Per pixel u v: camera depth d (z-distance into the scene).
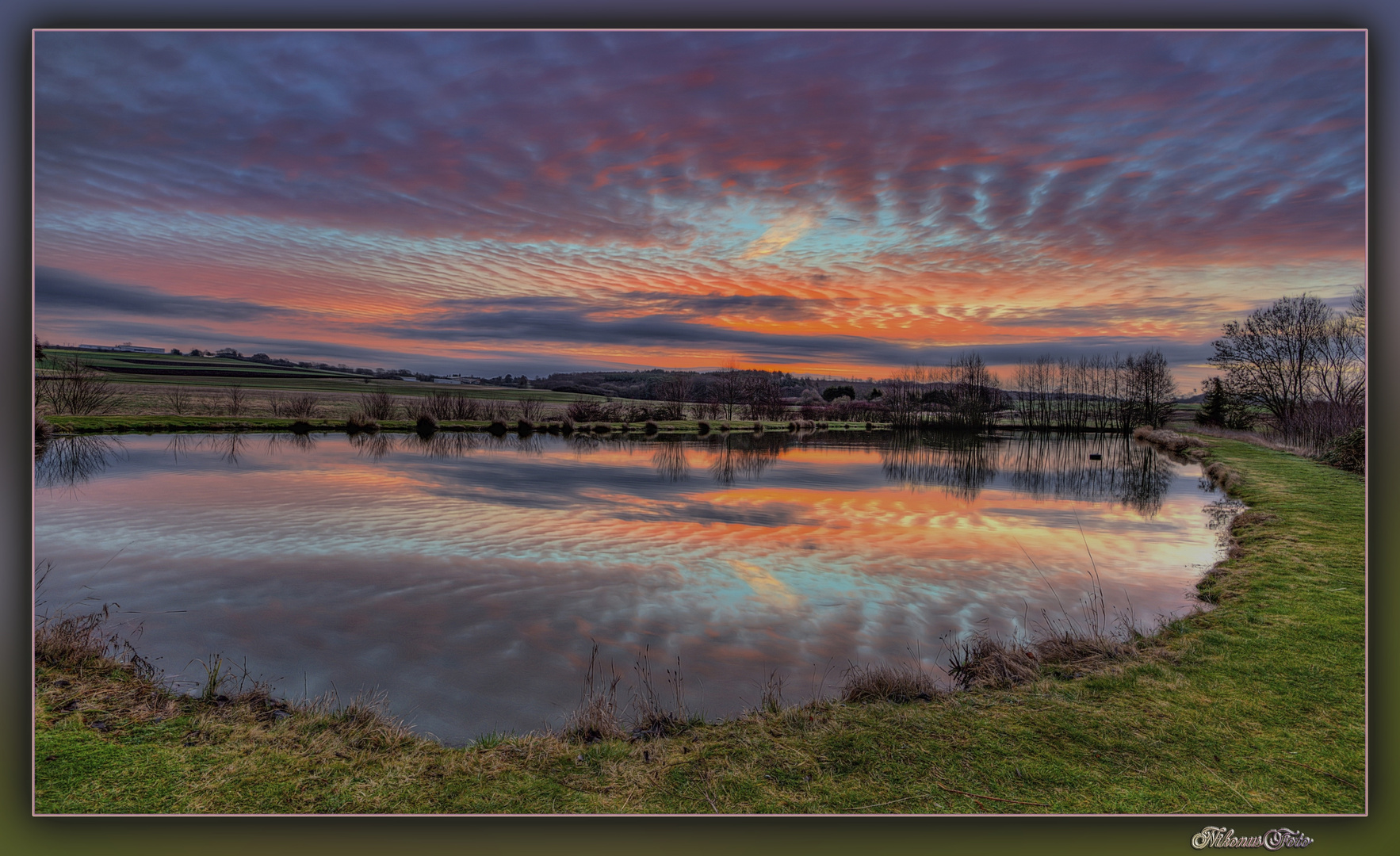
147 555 10.20
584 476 21.25
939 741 4.24
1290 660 5.42
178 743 4.22
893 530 12.91
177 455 23.88
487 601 8.19
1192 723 4.44
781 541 11.82
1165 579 9.12
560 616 7.64
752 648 6.67
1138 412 54.31
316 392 56.12
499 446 31.66
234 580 8.94
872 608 7.95
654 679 5.86
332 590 8.54
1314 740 4.25
